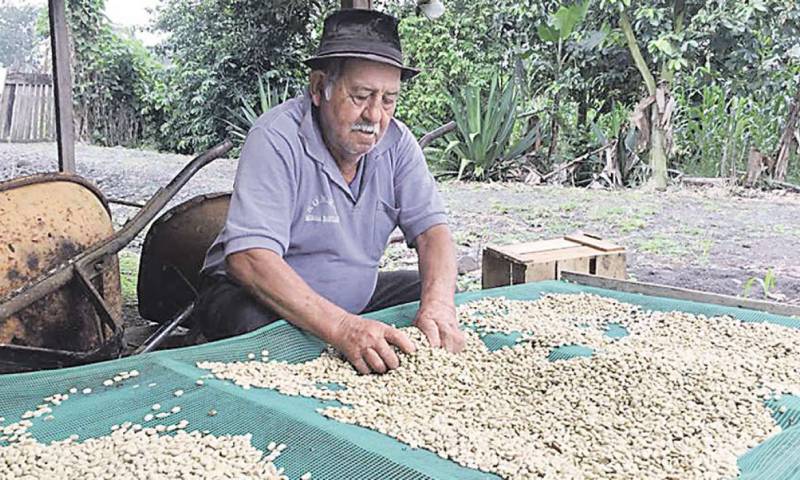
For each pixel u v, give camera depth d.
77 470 1.25
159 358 1.81
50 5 4.17
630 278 4.20
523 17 7.38
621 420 1.51
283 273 2.03
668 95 6.73
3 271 2.56
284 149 2.20
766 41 6.38
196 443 1.35
